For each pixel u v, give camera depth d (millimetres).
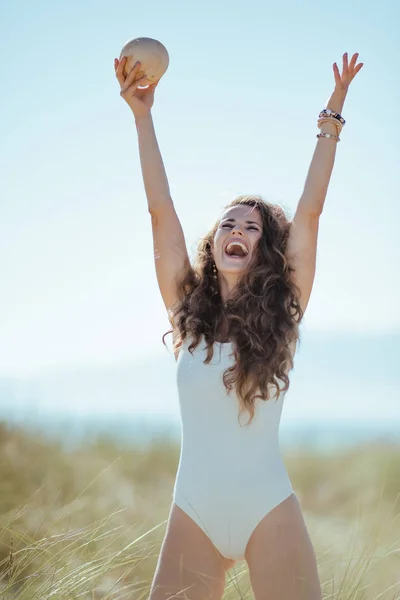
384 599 7324
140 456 15062
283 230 6461
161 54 6684
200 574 5520
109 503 10484
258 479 5598
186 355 6008
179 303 6523
